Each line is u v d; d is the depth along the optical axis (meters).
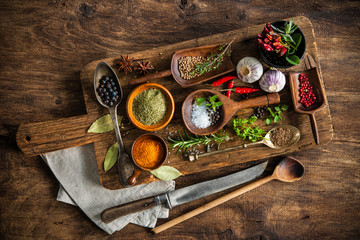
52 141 0.56
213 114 0.57
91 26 0.62
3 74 0.61
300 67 0.59
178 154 0.57
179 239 0.62
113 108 0.56
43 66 0.62
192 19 0.63
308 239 0.63
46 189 0.61
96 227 0.61
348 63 0.63
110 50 0.62
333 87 0.63
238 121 0.56
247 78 0.56
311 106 0.58
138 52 0.57
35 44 0.61
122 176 0.56
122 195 0.60
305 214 0.63
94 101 0.57
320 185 0.63
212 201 0.60
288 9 0.63
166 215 0.61
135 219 0.60
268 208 0.63
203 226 0.63
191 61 0.57
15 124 0.61
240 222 0.63
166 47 0.58
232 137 0.58
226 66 0.57
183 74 0.57
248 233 0.63
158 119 0.56
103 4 0.62
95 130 0.56
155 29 0.63
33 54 0.61
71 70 0.62
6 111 0.61
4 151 0.61
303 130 0.59
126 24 0.62
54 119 0.57
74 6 0.62
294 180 0.61
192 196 0.59
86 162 0.60
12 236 0.61
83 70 0.57
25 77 0.61
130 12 0.62
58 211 0.61
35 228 0.61
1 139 0.61
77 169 0.60
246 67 0.55
